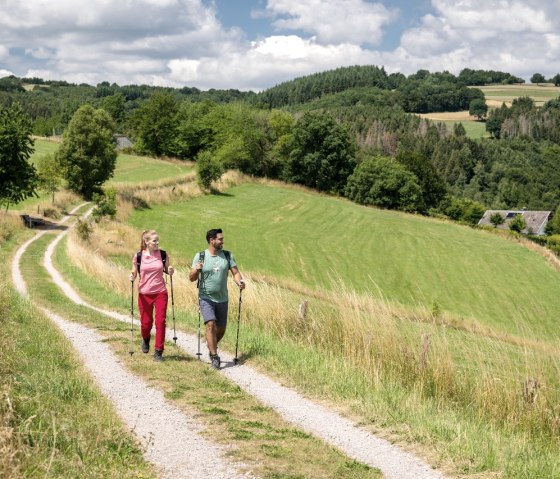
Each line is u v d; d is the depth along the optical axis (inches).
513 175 5787.4
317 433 250.1
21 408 211.3
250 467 201.8
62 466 175.6
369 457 229.1
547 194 5477.4
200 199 2957.7
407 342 392.5
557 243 2942.9
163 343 342.6
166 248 1927.9
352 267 2070.6
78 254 1259.8
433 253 2330.2
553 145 6747.1
